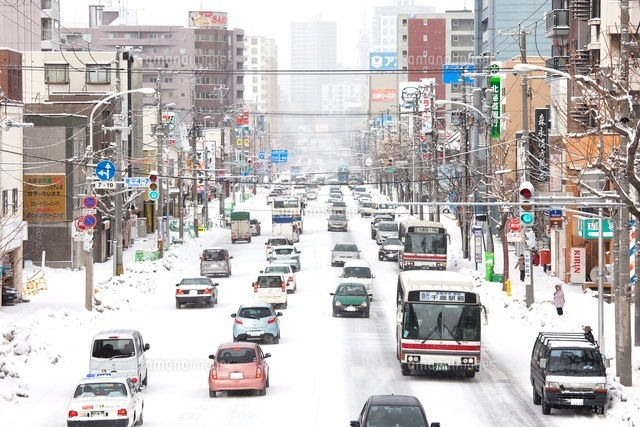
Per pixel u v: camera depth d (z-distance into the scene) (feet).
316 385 185.88
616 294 188.85
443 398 175.83
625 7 160.15
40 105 412.36
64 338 233.76
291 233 502.38
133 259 419.95
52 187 371.35
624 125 141.18
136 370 176.65
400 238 398.42
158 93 433.48
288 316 276.41
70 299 293.64
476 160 435.12
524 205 169.48
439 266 364.79
